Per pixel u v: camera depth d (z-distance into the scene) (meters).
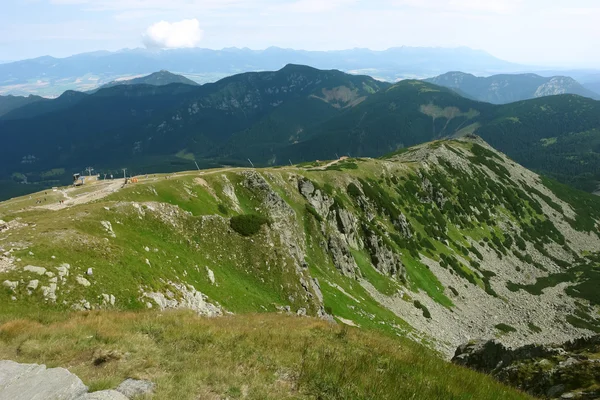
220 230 59.97
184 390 12.70
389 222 122.25
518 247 150.75
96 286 31.41
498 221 160.38
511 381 22.72
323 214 101.75
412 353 21.08
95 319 21.97
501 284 123.50
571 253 158.88
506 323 101.88
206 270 49.25
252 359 16.16
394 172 149.88
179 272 44.25
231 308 45.28
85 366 14.85
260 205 86.75
